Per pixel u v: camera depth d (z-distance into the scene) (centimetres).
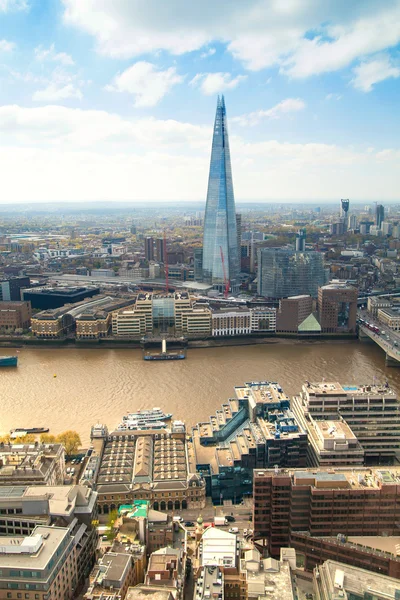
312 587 19638
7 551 18588
